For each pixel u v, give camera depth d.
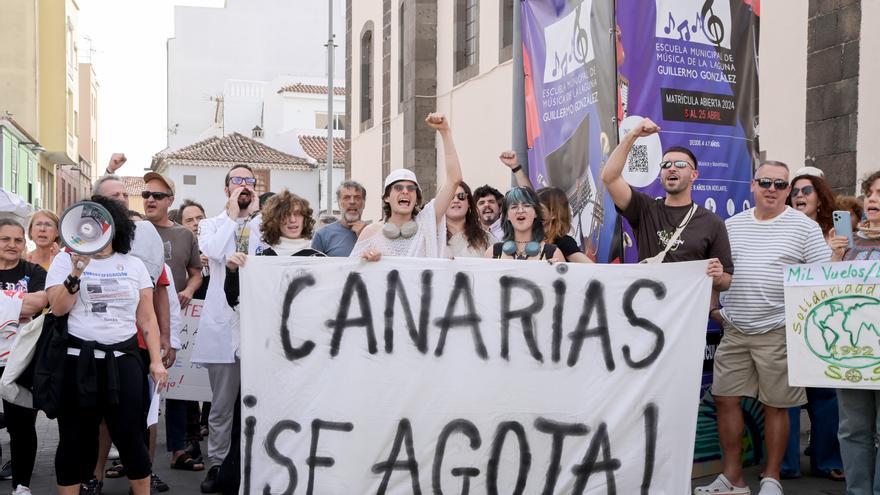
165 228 8.02
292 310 5.42
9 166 32.97
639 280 5.61
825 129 10.27
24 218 9.07
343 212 7.57
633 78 6.84
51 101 41.78
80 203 5.44
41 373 5.47
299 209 6.86
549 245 6.10
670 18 6.98
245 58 62.09
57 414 5.62
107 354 5.55
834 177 10.16
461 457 5.43
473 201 7.22
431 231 6.35
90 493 6.68
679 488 5.59
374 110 24.27
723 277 6.13
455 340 5.48
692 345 5.64
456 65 19.17
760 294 6.28
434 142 20.44
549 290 5.55
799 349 5.72
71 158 45.94
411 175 6.33
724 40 7.26
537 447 5.48
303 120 54.84
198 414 8.09
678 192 6.24
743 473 7.16
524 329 5.52
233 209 7.01
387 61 22.88
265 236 6.88
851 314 5.54
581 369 5.54
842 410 5.79
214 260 6.91
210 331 6.81
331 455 5.37
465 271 5.51
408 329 5.46
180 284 7.98
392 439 5.40
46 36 41.59
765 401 6.33
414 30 20.25
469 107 18.56
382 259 5.46
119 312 5.61
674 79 7.01
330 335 5.43
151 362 5.86
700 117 7.13
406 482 5.40
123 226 5.69
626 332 5.59
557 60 7.74
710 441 7.06
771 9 11.11
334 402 5.39
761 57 11.30
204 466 7.73
